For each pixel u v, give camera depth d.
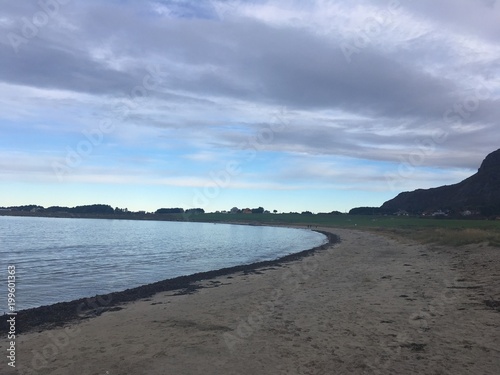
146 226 111.94
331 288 14.61
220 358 7.45
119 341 8.82
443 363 6.65
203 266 28.02
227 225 136.00
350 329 8.91
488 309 9.81
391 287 13.95
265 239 61.19
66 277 22.05
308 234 78.50
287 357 7.36
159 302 13.77
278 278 18.75
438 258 22.50
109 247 40.91
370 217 132.25
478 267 16.64
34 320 11.52
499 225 53.25
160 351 7.96
